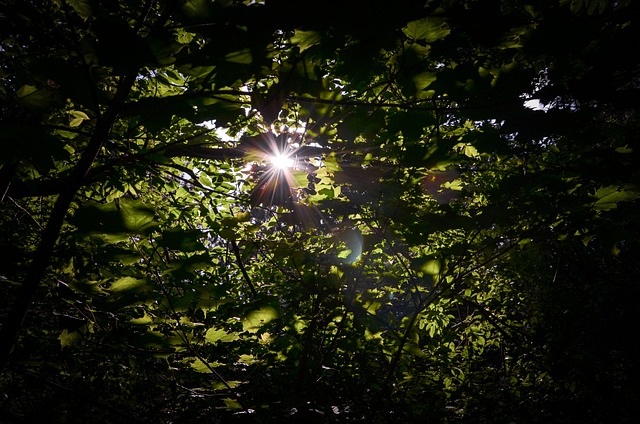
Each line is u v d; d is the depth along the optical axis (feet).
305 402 9.41
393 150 6.86
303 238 9.95
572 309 23.56
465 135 5.77
